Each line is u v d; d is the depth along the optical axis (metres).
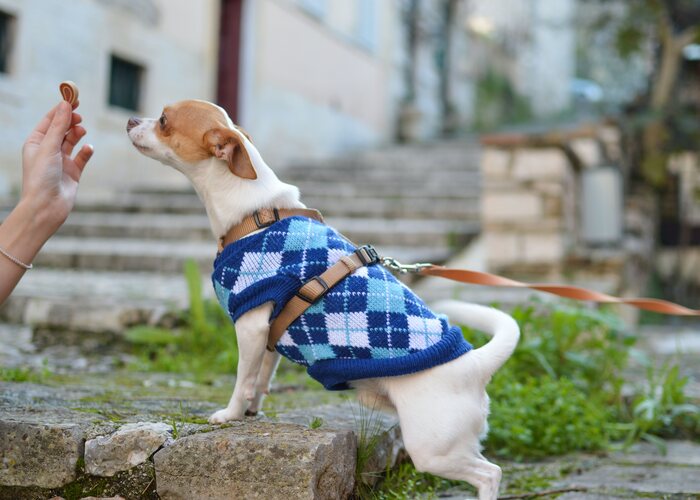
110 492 2.32
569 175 7.16
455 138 17.33
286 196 2.54
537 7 24.91
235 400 2.46
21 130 8.82
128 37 10.27
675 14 10.87
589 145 8.27
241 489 2.19
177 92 11.21
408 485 2.66
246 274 2.38
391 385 2.28
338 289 2.34
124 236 8.36
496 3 22.56
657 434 3.65
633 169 10.93
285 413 2.80
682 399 3.69
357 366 2.27
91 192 9.69
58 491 2.36
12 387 3.15
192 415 2.68
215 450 2.22
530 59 25.11
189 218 8.75
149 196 9.73
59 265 7.29
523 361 3.93
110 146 10.05
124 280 6.48
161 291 5.76
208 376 3.95
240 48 12.28
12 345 4.53
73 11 9.40
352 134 15.47
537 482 2.85
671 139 10.63
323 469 2.20
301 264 2.37
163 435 2.33
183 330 4.59
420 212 8.83
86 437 2.38
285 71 13.29
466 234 7.66
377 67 16.44
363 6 15.82
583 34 14.74
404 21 17.66
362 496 2.44
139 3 10.45
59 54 9.24
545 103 25.45
